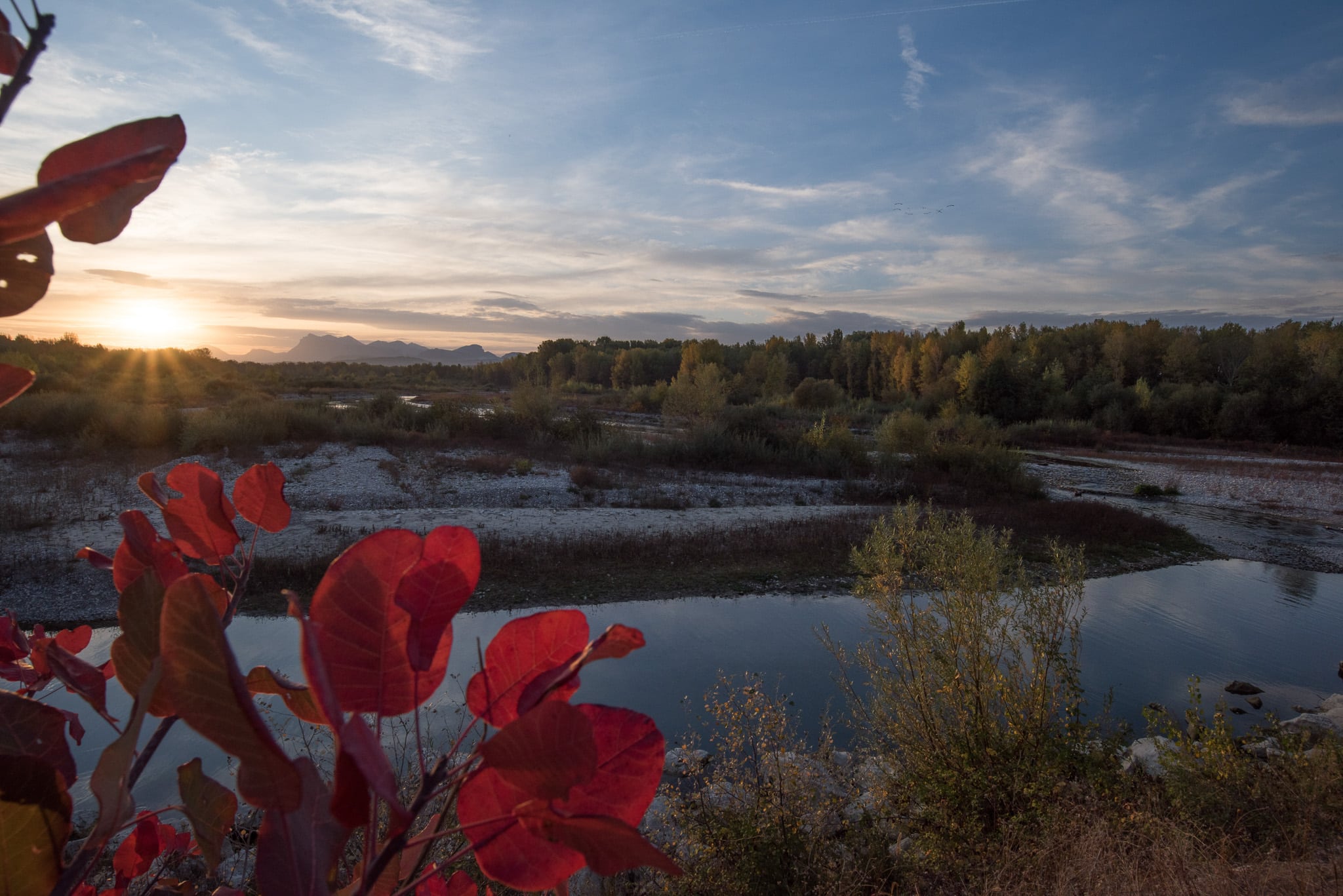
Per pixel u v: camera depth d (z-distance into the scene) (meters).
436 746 3.10
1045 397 48.53
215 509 0.73
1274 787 3.74
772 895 3.20
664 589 10.85
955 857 3.72
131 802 0.44
